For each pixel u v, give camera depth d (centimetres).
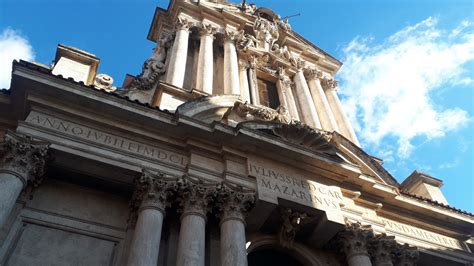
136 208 1206
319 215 1377
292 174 1448
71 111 1255
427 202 1672
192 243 1109
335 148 1573
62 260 1062
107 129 1289
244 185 1323
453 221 1702
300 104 2247
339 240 1408
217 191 1264
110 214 1220
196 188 1238
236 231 1186
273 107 2194
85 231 1148
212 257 1197
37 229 1096
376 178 1638
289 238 1370
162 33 2381
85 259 1090
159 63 2000
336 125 2212
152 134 1335
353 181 1548
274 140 1434
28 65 1236
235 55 2220
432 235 1662
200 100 1536
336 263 1426
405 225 1638
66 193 1208
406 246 1488
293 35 2736
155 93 1695
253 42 2434
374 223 1507
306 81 2503
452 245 1655
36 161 1115
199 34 2295
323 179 1505
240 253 1130
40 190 1175
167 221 1237
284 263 1411
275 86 2344
